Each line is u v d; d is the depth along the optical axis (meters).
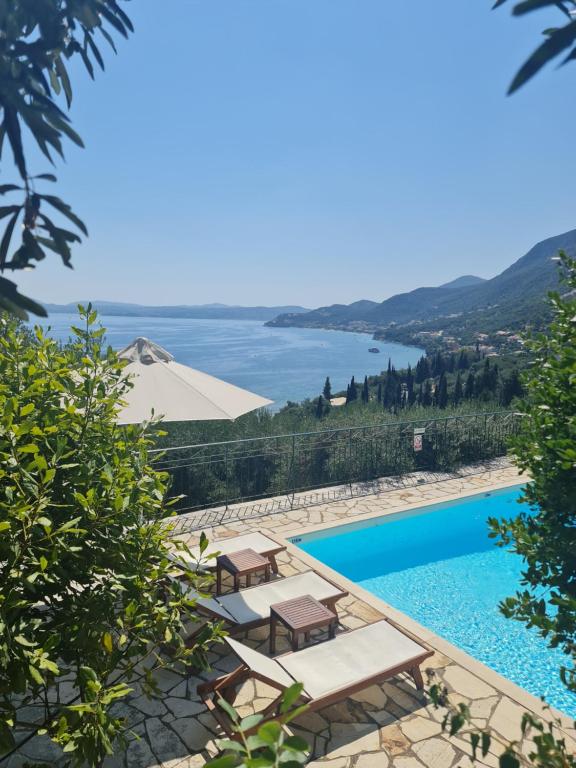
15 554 3.02
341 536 10.27
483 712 5.22
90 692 2.90
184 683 5.57
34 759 4.47
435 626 7.80
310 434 13.34
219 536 9.62
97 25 1.06
